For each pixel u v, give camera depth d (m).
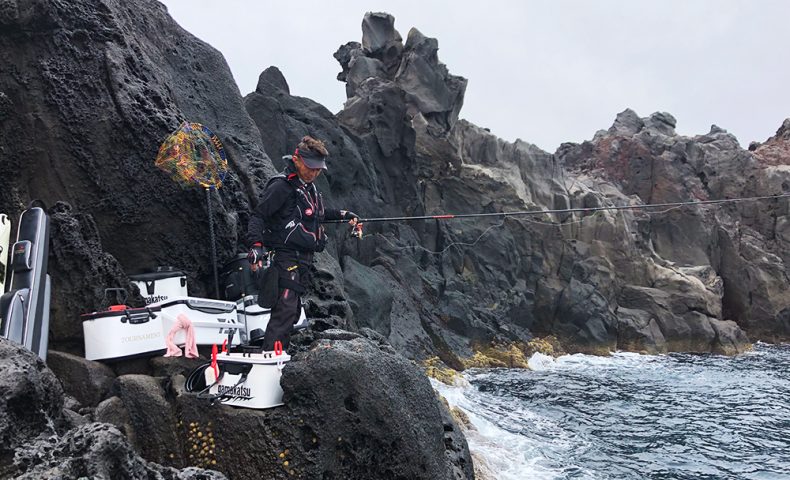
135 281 5.57
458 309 17.11
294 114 15.80
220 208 6.43
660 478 7.80
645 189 30.89
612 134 35.25
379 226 16.98
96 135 5.93
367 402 4.17
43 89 5.86
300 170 4.48
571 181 26.73
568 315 20.91
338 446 4.13
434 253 18.97
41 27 5.95
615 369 17.25
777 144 35.12
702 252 27.36
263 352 4.32
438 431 4.62
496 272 20.47
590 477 7.63
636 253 24.70
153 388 4.42
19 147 5.72
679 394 13.38
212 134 6.88
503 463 7.81
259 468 4.06
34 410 3.11
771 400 12.86
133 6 7.88
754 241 28.17
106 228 5.94
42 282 4.42
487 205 22.30
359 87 22.38
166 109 6.41
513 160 25.53
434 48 24.06
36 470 2.78
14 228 5.58
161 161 5.92
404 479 4.23
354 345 4.38
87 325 4.78
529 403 11.87
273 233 4.46
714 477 7.92
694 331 22.73
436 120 23.61
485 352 16.98
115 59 6.19
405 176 19.25
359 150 17.42
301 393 4.10
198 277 6.36
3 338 3.35
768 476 8.00
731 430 10.27
